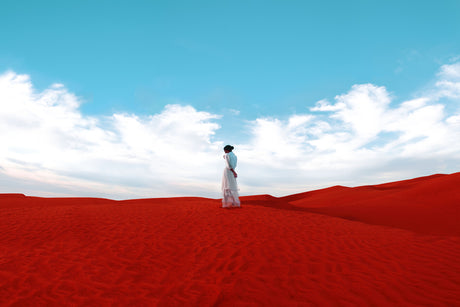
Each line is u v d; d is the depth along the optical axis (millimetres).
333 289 4344
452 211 14359
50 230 8344
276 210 11242
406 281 4523
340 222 9758
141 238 7504
